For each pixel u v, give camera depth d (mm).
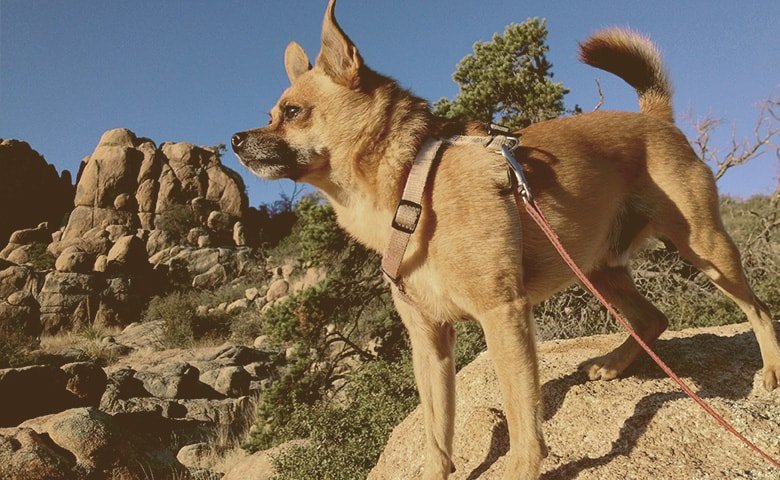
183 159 8727
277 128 693
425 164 627
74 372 3646
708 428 643
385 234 665
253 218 8945
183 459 2812
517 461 582
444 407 674
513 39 2393
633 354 775
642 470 600
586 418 698
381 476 814
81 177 8453
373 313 2691
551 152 704
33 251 7691
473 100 2352
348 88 671
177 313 6316
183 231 8203
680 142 776
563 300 1975
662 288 1966
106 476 1842
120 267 7316
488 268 605
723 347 827
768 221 2314
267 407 2266
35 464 1737
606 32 885
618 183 743
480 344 1725
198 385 4168
